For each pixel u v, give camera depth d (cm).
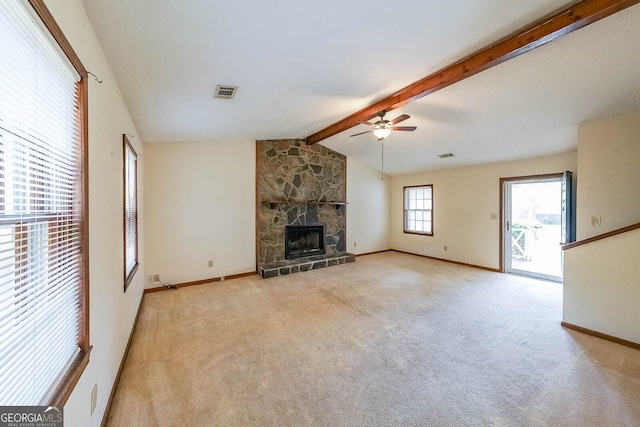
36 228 106
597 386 211
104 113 188
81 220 139
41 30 100
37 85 102
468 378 222
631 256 271
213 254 498
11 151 91
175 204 462
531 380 219
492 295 418
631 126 307
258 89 279
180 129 387
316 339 286
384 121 342
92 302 154
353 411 188
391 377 224
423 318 337
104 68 190
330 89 302
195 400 198
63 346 123
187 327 315
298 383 217
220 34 182
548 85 284
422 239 705
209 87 261
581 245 303
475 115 372
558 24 190
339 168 669
